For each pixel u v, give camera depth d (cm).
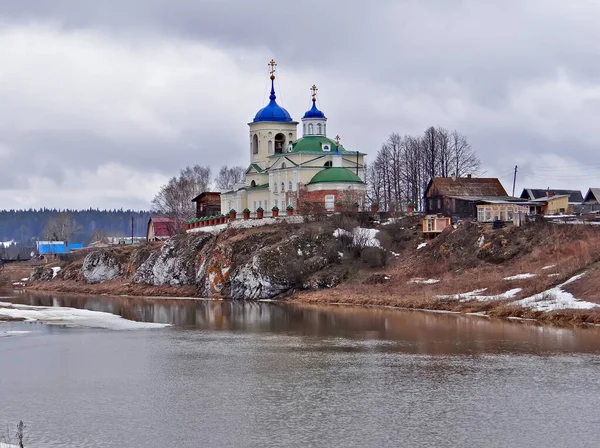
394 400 6819
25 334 10700
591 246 12556
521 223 14150
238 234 17550
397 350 9025
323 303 14362
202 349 9338
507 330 10156
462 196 17012
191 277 18225
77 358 8794
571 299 11138
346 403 6756
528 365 8031
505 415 6344
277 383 7488
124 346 9612
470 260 13912
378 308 13200
